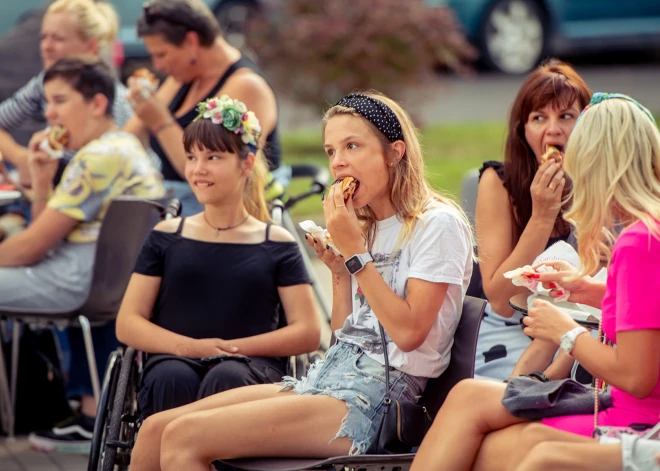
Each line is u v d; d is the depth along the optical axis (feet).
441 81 99.09
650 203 19.90
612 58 116.57
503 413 20.74
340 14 77.41
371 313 23.34
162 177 37.45
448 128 84.64
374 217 23.71
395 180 23.21
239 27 91.15
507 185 27.91
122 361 26.23
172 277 26.86
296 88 79.10
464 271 23.32
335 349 23.52
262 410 22.02
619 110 20.47
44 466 32.78
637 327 19.31
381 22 76.74
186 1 35.81
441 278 22.24
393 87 78.33
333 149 23.20
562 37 106.11
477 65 108.99
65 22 40.57
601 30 106.52
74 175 33.63
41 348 35.86
